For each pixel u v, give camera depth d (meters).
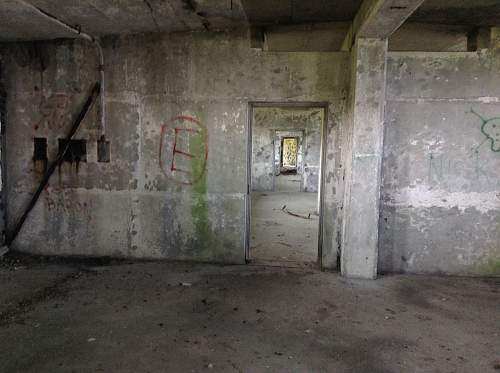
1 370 2.32
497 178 3.99
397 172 4.10
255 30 4.05
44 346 2.60
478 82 3.93
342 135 4.12
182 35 4.23
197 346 2.62
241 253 4.39
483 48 3.87
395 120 4.05
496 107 3.93
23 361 2.42
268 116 12.20
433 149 4.04
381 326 2.94
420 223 4.13
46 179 4.54
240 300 3.39
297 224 6.96
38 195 4.59
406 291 3.64
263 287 3.69
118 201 4.50
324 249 4.25
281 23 3.95
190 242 4.45
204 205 4.39
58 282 3.82
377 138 3.73
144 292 3.56
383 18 3.06
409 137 4.06
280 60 4.13
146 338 2.71
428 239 4.13
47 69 4.46
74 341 2.67
